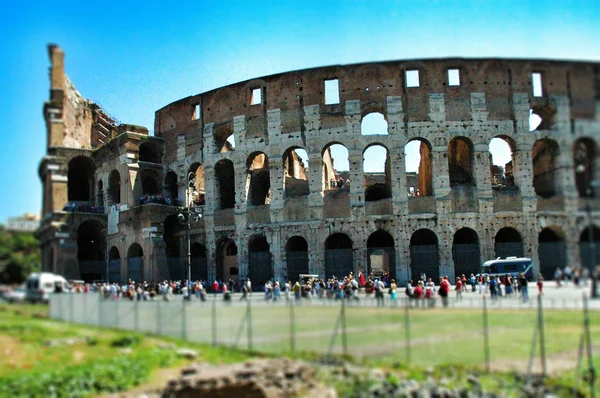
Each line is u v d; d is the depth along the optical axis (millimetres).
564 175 39438
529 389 32281
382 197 85750
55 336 41938
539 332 35281
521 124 71438
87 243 92562
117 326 45906
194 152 84875
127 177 85500
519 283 52250
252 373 31531
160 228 81750
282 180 76938
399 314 36344
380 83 74562
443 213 71625
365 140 74000
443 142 72438
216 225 81000
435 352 35969
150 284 74875
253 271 77938
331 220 74000
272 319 38062
